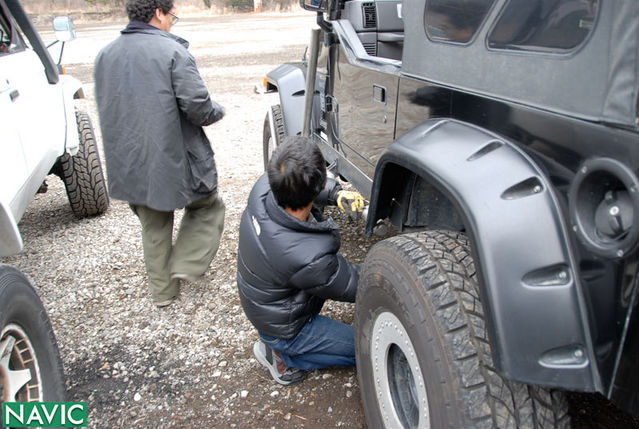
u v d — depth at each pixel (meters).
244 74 10.25
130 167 2.59
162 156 2.55
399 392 1.72
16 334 1.73
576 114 1.16
